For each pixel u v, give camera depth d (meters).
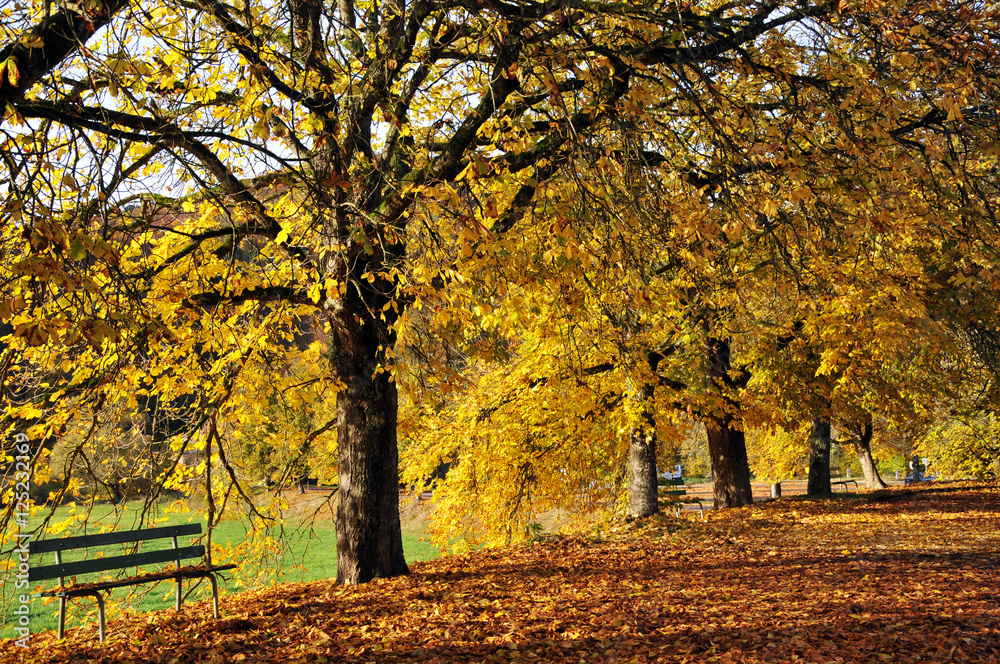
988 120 7.30
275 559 8.73
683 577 8.03
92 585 5.78
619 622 5.93
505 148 6.13
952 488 19.23
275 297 7.29
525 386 12.67
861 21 6.29
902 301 9.59
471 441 12.75
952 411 19.34
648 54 6.45
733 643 5.35
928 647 5.07
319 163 7.45
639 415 11.65
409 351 6.96
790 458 24.52
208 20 6.03
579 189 5.94
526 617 6.13
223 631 5.89
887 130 6.51
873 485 24.14
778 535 11.43
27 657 5.40
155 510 7.41
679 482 37.03
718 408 12.55
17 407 6.25
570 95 7.21
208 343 6.78
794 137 7.56
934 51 6.41
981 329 12.56
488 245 5.54
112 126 5.65
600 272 6.57
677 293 10.09
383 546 7.84
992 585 7.02
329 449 8.77
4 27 5.20
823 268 6.81
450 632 5.68
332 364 7.86
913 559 8.81
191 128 6.74
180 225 7.43
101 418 7.05
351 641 5.52
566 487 14.20
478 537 14.13
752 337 12.66
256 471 9.30
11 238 5.12
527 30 6.25
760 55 7.25
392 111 6.74
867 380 14.66
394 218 6.73
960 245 7.85
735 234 5.77
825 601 6.56
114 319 4.87
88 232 5.02
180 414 7.89
